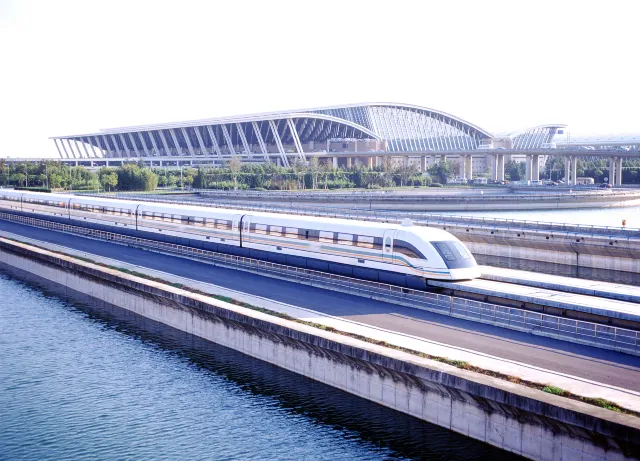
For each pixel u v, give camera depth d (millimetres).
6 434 31938
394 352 31719
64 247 73000
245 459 29094
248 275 54438
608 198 163250
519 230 80875
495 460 27016
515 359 30750
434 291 45250
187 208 71000
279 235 58375
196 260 62844
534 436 25797
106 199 87875
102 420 33344
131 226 80250
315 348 35812
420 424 30031
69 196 96625
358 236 50562
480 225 89750
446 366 29500
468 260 45656
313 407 33156
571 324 34125
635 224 119875
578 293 43438
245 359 40531
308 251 55188
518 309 36375
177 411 34156
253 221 61531
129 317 51906
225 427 32188
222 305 42906
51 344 45531
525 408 25531
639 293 41438
